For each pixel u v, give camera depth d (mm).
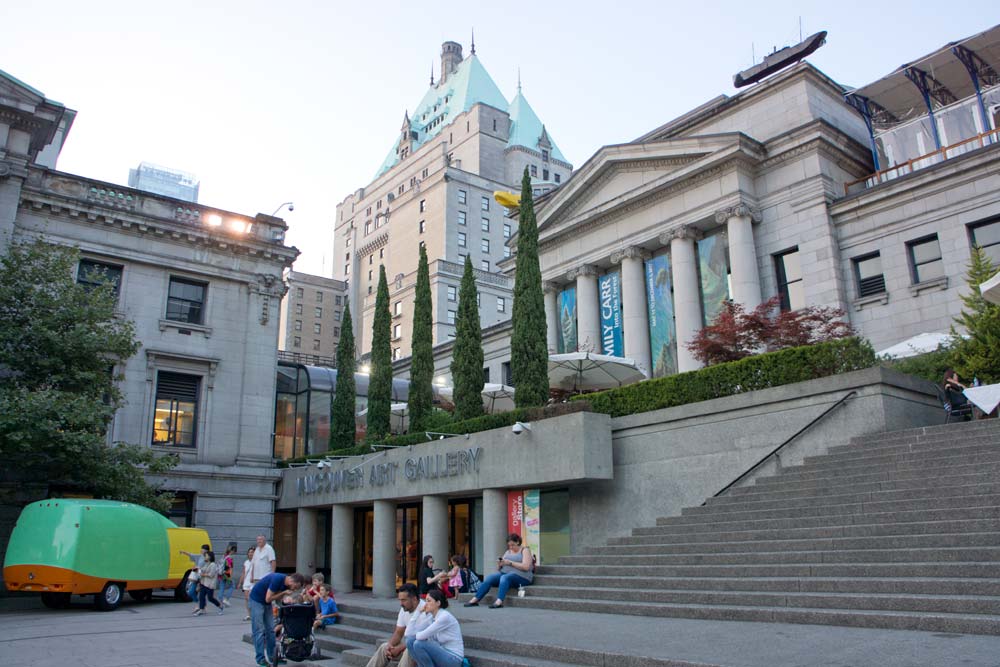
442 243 100125
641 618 11906
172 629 16953
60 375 24016
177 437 31859
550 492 21719
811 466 15516
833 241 31766
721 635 9625
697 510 16016
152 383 31359
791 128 35250
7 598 24656
